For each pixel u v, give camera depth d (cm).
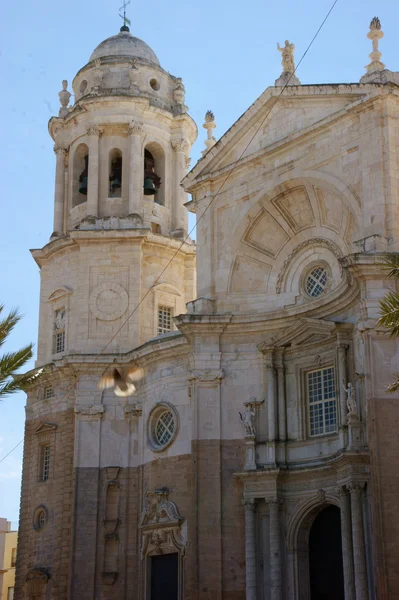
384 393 3491
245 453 4166
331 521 4028
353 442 3662
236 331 4338
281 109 4381
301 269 4341
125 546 4609
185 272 5341
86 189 5372
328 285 4197
